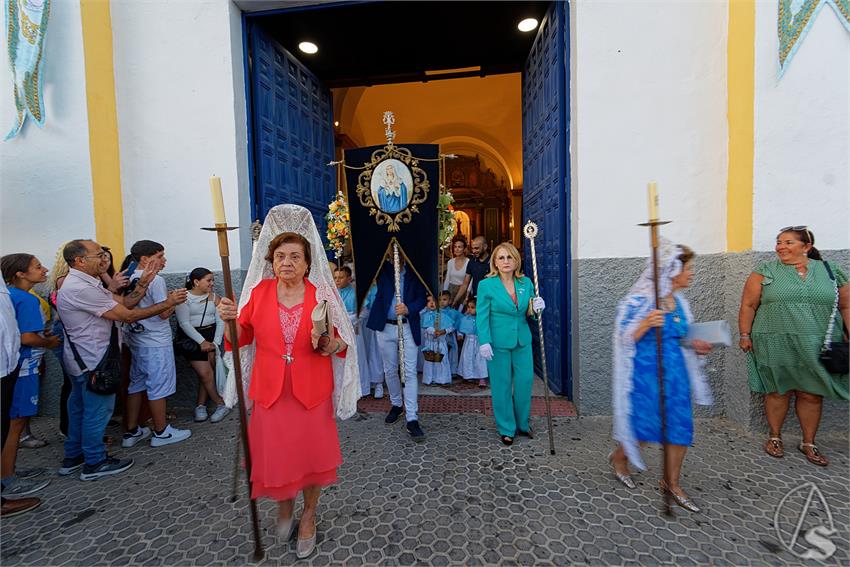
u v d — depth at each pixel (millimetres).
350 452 3260
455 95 11023
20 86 3977
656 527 2314
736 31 3506
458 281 5629
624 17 3760
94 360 2920
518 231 12664
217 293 4316
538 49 5074
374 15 4672
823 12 3178
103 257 3371
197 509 2588
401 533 2299
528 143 5766
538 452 3215
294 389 2045
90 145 4047
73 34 3994
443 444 3379
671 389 2402
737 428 3537
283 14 4520
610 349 3883
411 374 3564
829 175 3227
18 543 2297
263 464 2053
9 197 4066
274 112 4934
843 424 3371
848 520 2350
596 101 3809
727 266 3678
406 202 3793
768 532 2264
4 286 2531
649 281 2508
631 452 2490
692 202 3748
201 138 4320
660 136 3768
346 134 8875
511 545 2195
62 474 3021
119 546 2264
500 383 3371
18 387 2908
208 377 3977
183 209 4344
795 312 2914
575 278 4008
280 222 2217
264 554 2172
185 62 4312
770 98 3283
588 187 3846
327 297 2184
